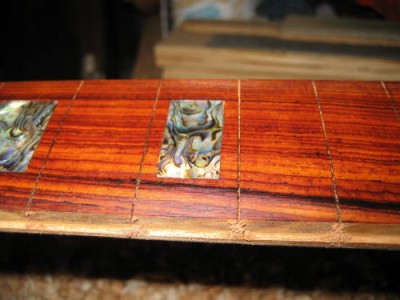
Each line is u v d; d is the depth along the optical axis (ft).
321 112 0.32
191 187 0.28
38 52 0.88
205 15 0.69
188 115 0.32
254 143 0.30
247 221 0.26
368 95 0.33
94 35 0.85
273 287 0.46
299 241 0.26
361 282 0.47
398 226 0.26
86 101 0.34
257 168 0.28
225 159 0.29
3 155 0.31
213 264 0.49
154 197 0.28
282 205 0.27
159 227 0.27
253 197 0.27
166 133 0.31
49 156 0.30
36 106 0.34
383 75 0.52
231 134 0.30
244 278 0.47
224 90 0.34
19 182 0.29
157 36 0.82
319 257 0.49
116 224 0.27
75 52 0.90
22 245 0.52
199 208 0.27
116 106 0.33
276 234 0.26
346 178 0.28
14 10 0.82
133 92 0.34
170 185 0.28
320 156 0.29
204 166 0.29
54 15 0.85
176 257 0.50
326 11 0.68
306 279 0.47
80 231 0.27
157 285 0.47
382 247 0.26
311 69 0.54
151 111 0.33
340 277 0.47
